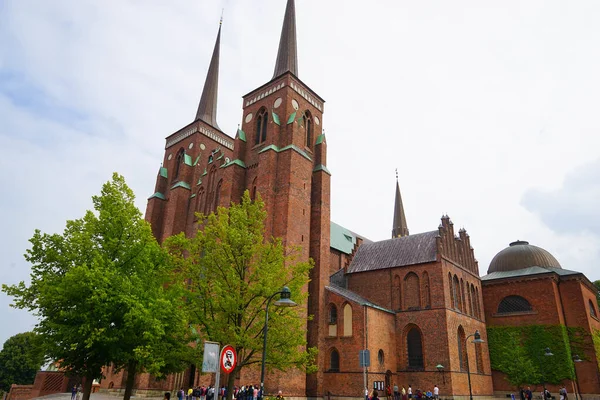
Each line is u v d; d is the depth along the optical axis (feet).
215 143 225.56
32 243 82.02
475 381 163.22
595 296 205.36
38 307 78.54
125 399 85.20
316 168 177.17
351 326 147.43
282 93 180.24
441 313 153.79
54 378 198.29
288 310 90.33
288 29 204.13
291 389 134.62
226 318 85.40
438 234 170.60
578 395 169.58
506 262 208.23
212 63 249.75
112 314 77.71
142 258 87.45
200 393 134.62
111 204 88.53
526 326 181.88
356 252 195.21
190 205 202.80
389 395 137.59
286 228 149.89
